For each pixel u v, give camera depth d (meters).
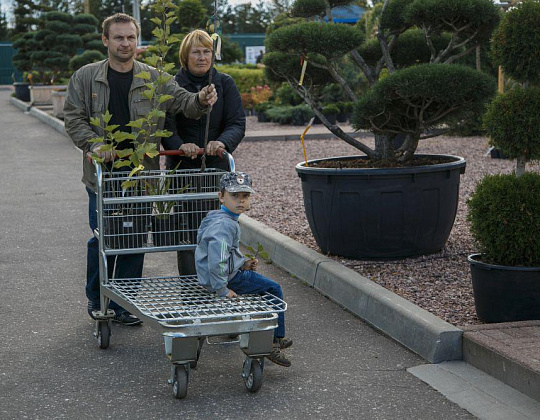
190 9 17.08
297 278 7.13
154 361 5.12
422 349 5.16
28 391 4.62
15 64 36.56
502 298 5.29
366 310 5.90
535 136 5.52
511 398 4.44
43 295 6.71
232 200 4.71
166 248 5.25
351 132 19.19
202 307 4.52
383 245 6.89
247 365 4.56
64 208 10.92
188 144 5.54
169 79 5.26
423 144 15.88
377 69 8.45
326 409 4.34
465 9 7.16
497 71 16.56
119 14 5.57
